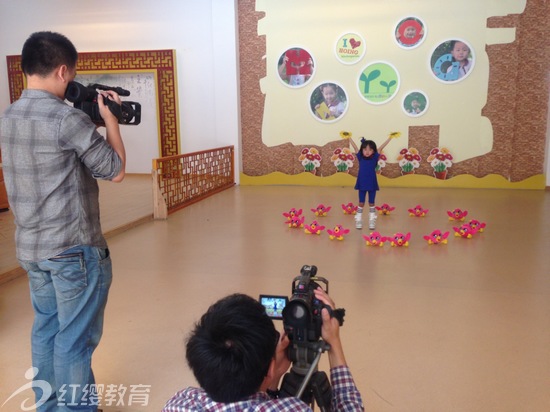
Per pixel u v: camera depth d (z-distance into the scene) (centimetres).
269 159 892
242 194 800
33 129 178
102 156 183
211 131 929
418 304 345
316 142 869
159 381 254
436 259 450
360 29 820
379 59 822
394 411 223
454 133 820
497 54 786
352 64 831
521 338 292
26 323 321
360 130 850
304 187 862
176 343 293
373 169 559
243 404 113
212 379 110
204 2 892
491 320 317
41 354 198
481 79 798
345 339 293
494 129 808
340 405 131
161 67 920
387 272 416
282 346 144
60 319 188
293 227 580
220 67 870
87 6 939
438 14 793
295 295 140
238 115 881
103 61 939
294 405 113
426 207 684
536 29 769
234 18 849
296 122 870
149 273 418
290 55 850
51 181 181
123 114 210
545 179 804
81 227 188
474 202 713
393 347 283
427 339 292
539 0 760
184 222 608
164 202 621
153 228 579
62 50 184
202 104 923
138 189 823
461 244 500
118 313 336
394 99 829
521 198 739
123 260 455
